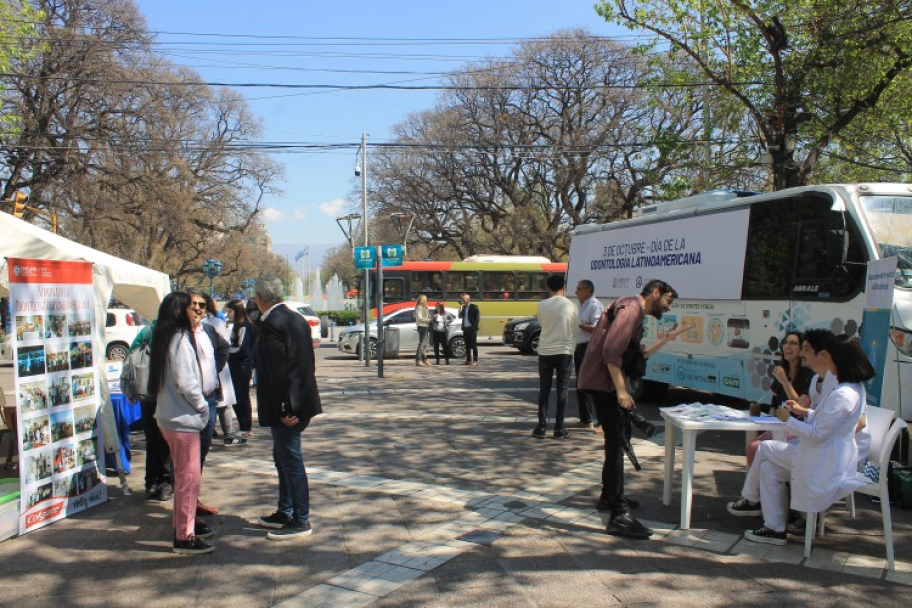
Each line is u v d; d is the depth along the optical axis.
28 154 26.80
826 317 7.40
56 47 25.80
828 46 14.45
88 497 5.88
